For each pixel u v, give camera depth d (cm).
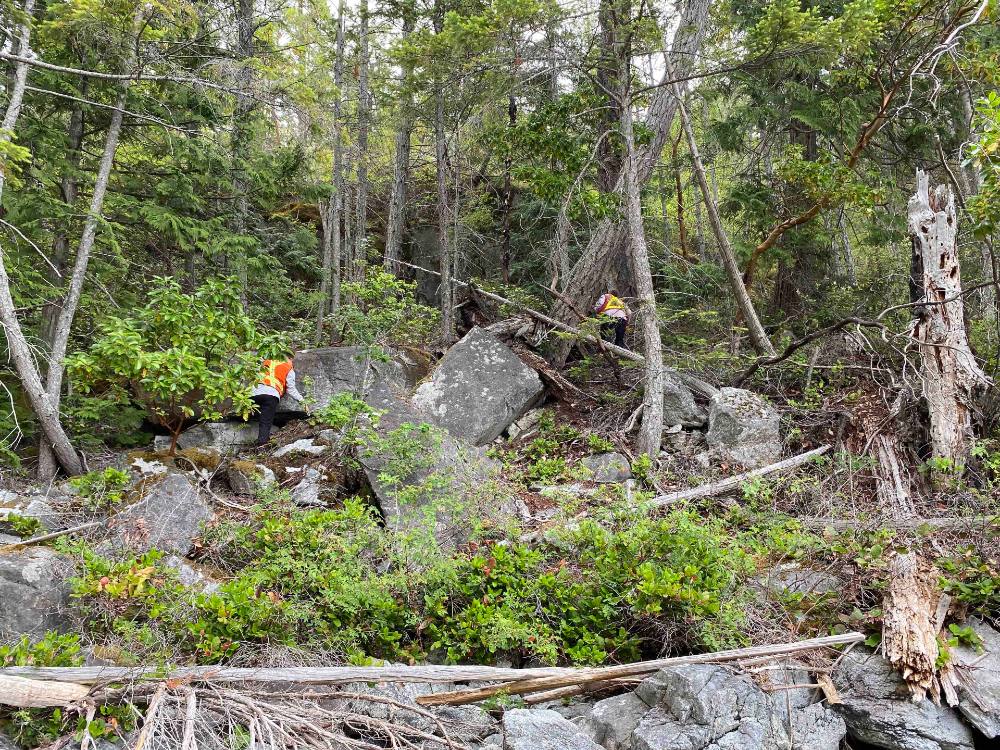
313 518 611
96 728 372
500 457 884
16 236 859
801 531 632
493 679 474
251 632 488
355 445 795
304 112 939
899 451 765
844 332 976
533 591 550
